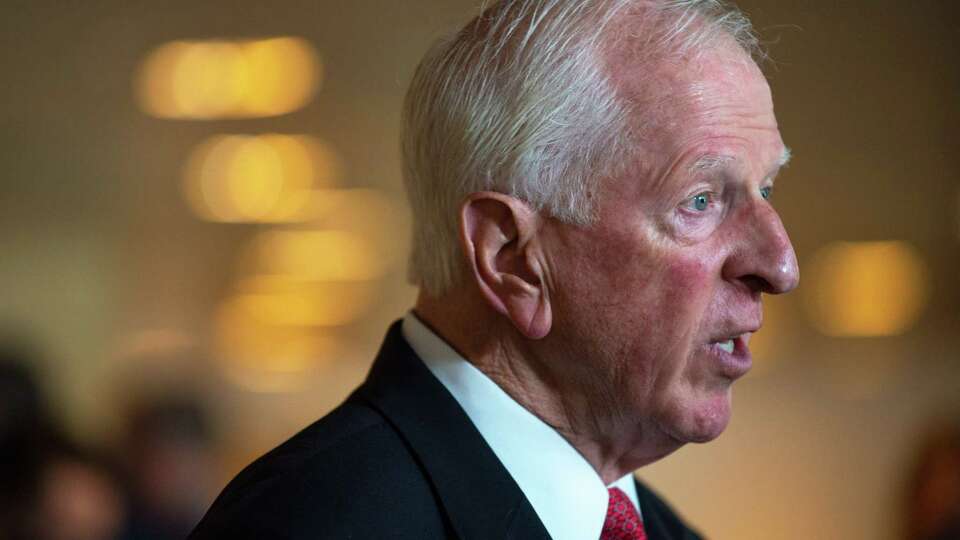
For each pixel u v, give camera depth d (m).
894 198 11.80
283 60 12.00
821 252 11.81
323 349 12.00
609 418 2.56
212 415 11.60
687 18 2.53
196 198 12.02
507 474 2.52
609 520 2.62
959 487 8.10
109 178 11.96
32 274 11.80
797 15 11.84
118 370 11.77
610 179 2.46
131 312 11.95
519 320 2.52
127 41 11.95
